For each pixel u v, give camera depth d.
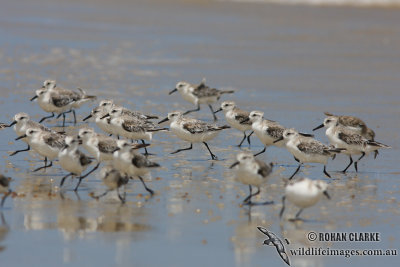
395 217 14.45
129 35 45.53
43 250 12.03
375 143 17.89
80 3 62.19
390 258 12.57
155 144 20.72
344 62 37.59
